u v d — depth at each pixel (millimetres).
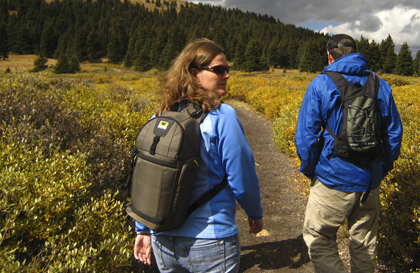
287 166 5434
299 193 4250
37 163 2209
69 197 2023
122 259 1786
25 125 3010
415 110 5203
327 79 1770
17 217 1773
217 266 1146
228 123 1116
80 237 1889
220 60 1223
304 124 1818
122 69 105188
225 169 1139
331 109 1727
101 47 138750
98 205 2090
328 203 1807
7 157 2166
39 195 1875
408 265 2123
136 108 6027
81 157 2623
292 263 2688
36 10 194750
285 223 3469
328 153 1760
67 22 182375
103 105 4859
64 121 3404
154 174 1079
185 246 1145
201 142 1126
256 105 11805
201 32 150750
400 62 80125
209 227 1129
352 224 1882
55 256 1634
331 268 1852
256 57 89000
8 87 3979
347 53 1871
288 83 19016
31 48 148500
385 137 1764
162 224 1079
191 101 1169
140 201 1125
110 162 2977
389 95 1732
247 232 3307
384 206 2355
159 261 1268
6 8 190875
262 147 6836
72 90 5488
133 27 176500
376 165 1726
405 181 2262
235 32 185625
